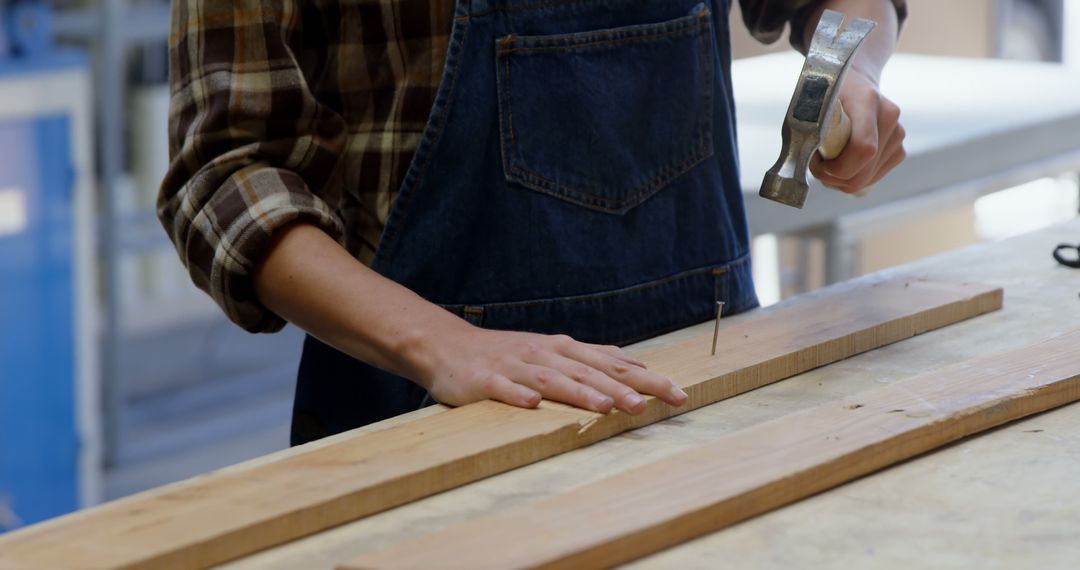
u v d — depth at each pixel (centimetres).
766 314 134
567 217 133
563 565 80
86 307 304
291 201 119
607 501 88
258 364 451
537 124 130
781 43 361
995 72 312
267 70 121
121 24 362
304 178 125
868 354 127
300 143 123
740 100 277
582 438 103
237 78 121
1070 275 149
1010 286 146
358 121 131
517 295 133
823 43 114
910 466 98
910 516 89
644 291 138
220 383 432
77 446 307
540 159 131
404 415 110
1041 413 109
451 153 128
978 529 86
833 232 216
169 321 443
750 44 355
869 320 130
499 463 98
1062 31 418
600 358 111
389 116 129
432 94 128
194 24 122
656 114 138
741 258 148
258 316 124
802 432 99
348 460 96
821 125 112
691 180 141
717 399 115
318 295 117
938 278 147
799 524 88
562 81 130
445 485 96
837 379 120
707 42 141
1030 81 296
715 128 144
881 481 95
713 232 144
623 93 134
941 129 239
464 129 127
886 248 406
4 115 274
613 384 107
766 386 119
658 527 84
